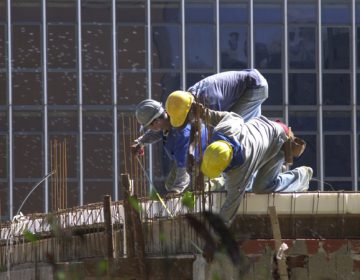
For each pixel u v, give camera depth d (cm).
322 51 6119
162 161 5528
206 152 1848
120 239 2092
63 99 5984
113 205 2138
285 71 6056
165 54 6012
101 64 5994
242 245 1859
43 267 2261
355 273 1869
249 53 6047
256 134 1902
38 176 5922
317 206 1933
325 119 6069
